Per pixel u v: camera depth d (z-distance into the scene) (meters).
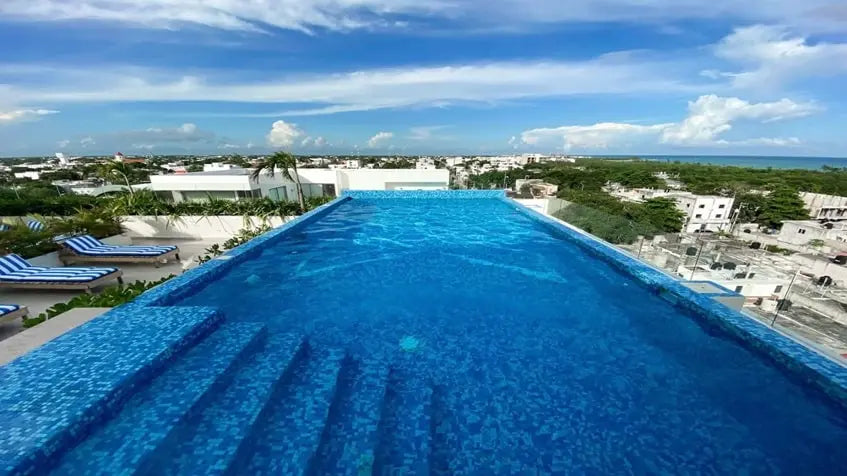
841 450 2.43
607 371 3.28
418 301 4.82
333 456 2.09
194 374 2.35
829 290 16.78
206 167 24.31
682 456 2.38
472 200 13.48
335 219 10.38
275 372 2.54
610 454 2.39
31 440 1.64
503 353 3.56
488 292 5.18
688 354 3.56
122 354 2.32
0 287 6.73
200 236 11.42
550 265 6.48
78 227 9.30
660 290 4.68
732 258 15.32
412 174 17.80
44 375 2.09
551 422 2.66
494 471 2.25
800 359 2.92
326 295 4.97
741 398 2.91
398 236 8.63
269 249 6.80
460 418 2.68
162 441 1.84
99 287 6.85
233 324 3.04
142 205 11.36
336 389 2.62
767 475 2.26
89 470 1.68
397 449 2.29
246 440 1.98
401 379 3.10
